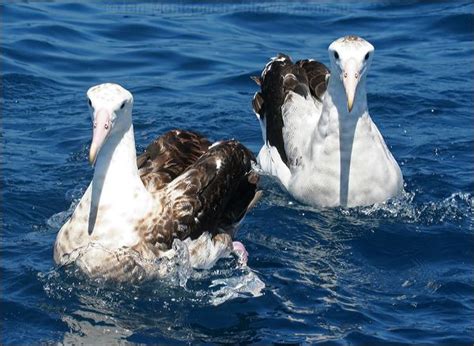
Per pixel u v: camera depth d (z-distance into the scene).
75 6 23.88
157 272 12.90
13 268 13.29
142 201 12.87
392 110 18.97
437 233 14.55
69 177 15.95
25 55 21.11
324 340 11.98
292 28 23.33
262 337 12.07
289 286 13.13
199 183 13.27
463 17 23.47
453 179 16.12
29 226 14.52
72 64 20.97
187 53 21.61
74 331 12.14
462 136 17.88
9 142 17.22
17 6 23.52
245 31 23.14
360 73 14.18
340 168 15.02
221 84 20.25
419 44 22.56
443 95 19.61
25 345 11.82
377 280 13.38
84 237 12.81
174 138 14.15
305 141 15.52
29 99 19.22
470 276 13.46
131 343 11.95
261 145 17.61
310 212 15.14
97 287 12.87
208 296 12.88
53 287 12.88
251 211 15.09
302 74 16.45
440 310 12.62
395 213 15.08
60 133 17.66
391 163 15.25
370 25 23.52
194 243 13.15
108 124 12.26
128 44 22.08
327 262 13.79
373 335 12.06
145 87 19.95
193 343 11.98
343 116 14.81
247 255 13.76
